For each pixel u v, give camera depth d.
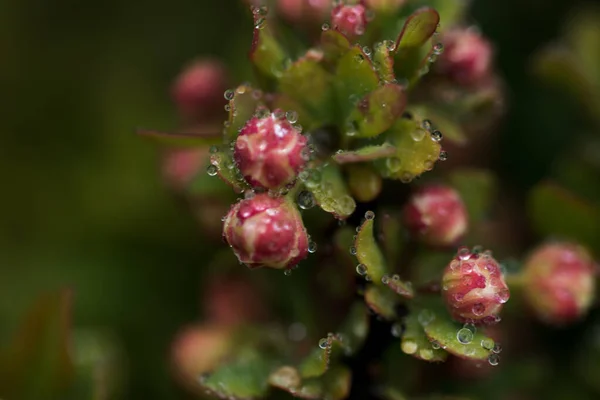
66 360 0.17
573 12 0.20
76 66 0.20
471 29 0.17
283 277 0.17
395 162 0.15
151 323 0.19
